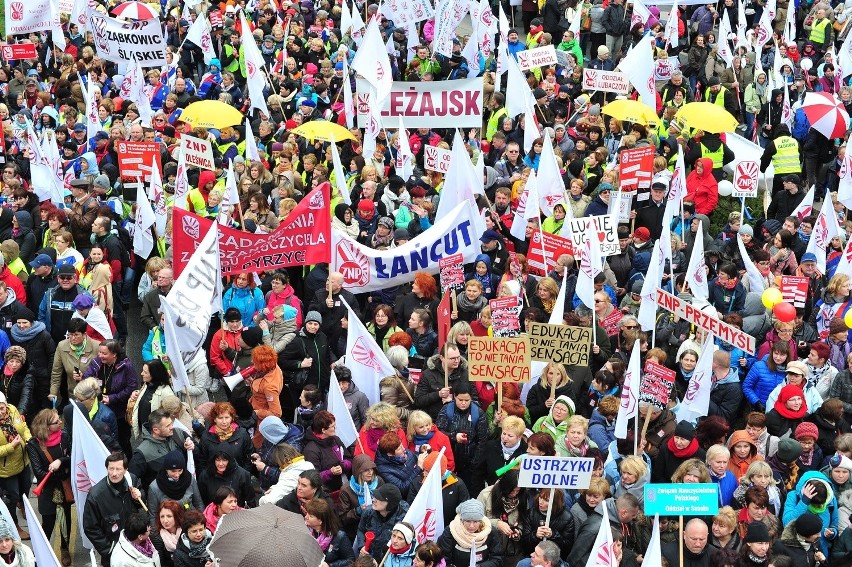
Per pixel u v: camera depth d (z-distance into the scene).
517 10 73.25
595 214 40.97
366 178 42.09
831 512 25.77
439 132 53.53
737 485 26.55
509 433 27.22
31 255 38.78
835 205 42.50
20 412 30.59
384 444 26.28
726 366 30.98
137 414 28.53
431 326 33.41
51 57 63.84
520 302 33.59
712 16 64.00
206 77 57.47
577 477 24.47
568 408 28.09
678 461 27.05
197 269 30.14
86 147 48.47
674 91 54.62
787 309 30.91
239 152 47.75
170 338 28.00
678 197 39.69
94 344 30.92
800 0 68.62
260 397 29.59
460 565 24.52
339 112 52.44
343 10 63.69
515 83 49.44
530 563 23.67
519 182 41.72
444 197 39.69
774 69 56.47
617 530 24.36
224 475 25.91
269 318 33.44
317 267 36.75
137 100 52.62
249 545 21.62
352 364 30.91
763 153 49.19
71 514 30.03
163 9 69.38
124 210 41.31
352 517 26.42
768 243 40.59
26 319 31.52
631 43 61.44
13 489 28.05
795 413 28.50
